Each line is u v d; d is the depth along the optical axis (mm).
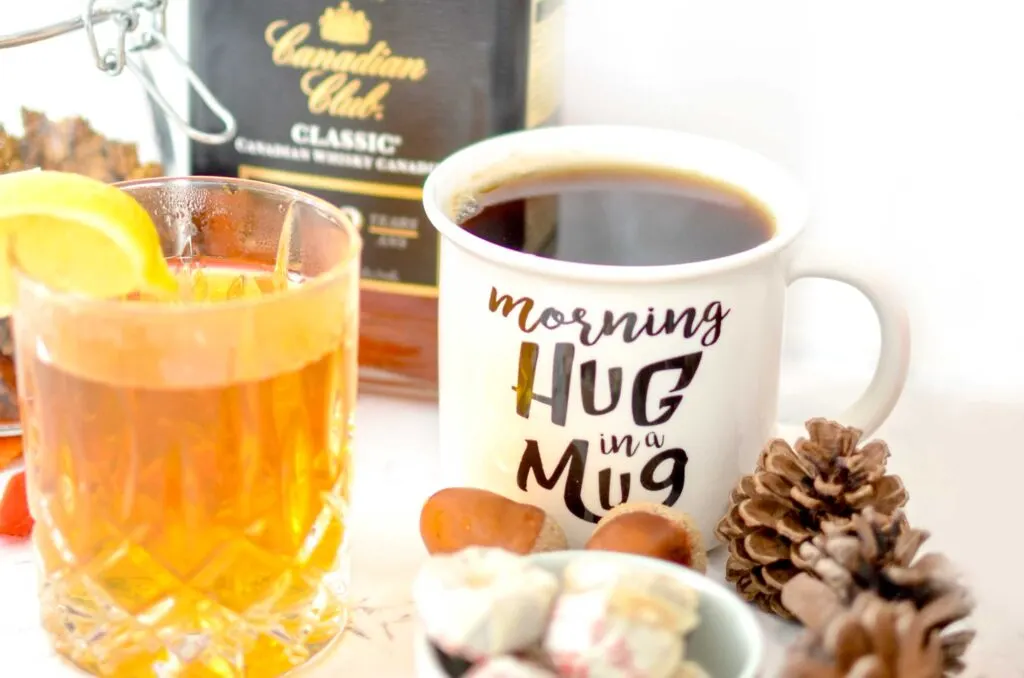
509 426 498
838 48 590
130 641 471
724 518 499
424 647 424
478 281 489
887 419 590
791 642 488
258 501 464
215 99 563
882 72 589
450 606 418
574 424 490
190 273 512
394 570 521
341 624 495
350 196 570
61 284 483
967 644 455
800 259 512
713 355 487
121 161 567
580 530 504
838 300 627
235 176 575
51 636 485
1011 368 612
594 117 625
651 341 480
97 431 454
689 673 423
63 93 553
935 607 446
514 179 541
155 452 452
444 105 554
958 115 587
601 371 483
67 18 544
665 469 497
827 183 609
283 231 503
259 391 455
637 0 602
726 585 512
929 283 611
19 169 554
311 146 566
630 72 614
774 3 590
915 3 578
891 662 431
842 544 451
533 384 489
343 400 483
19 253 468
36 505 476
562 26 596
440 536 488
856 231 612
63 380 453
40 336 453
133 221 479
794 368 633
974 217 598
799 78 598
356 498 548
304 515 476
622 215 523
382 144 561
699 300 478
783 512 489
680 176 545
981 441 579
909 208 604
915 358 617
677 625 420
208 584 465
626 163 549
